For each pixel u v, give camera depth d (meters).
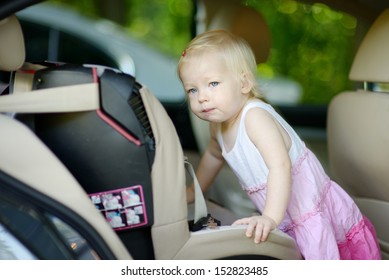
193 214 3.82
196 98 3.66
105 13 12.56
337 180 5.07
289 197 3.67
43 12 8.94
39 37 8.75
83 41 9.17
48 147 3.01
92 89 2.92
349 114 4.66
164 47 14.64
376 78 4.36
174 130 3.11
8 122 2.85
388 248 4.65
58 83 2.95
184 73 3.65
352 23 6.10
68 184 2.85
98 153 2.99
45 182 2.82
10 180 2.76
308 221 3.80
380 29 4.41
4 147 2.79
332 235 3.80
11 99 2.90
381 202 4.70
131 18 13.91
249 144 3.74
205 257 3.23
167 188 3.06
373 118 4.44
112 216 3.04
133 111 2.97
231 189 5.97
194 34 6.60
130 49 9.65
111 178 3.01
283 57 12.23
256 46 5.57
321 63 12.26
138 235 3.11
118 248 2.92
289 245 3.53
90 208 2.87
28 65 3.31
